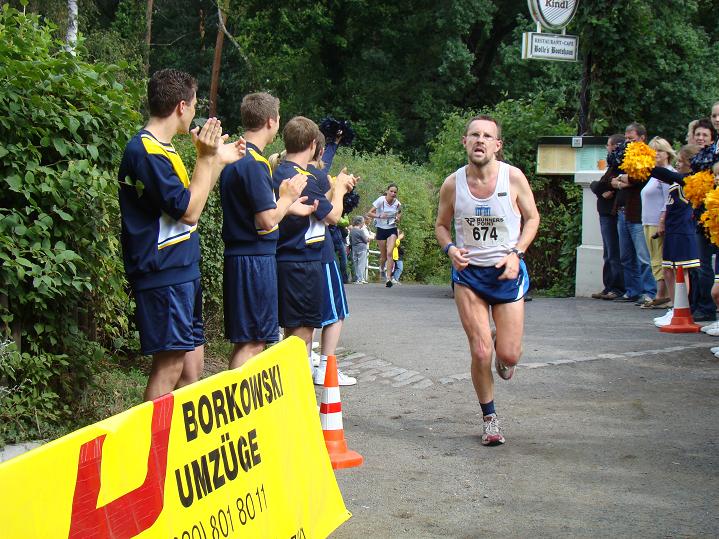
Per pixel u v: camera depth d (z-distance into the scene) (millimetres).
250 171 5887
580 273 14094
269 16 40281
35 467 2545
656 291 12125
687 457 5859
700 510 4965
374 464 5863
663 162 11250
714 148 9102
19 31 5730
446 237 6328
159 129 5094
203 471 3436
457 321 11516
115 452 2908
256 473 3850
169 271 5000
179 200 4883
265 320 6027
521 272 6176
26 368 5543
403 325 11195
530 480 5504
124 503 2943
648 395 7328
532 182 15438
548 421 6738
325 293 7859
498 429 6230
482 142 6008
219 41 38344
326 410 5871
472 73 43844
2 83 5441
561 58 14680
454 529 4754
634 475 5551
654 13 15359
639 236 12078
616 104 15219
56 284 5477
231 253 6012
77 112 5715
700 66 22203
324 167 8117
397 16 41188
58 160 5777
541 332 10086
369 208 25172
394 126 41031
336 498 4699
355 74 42000
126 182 4934
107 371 6992
